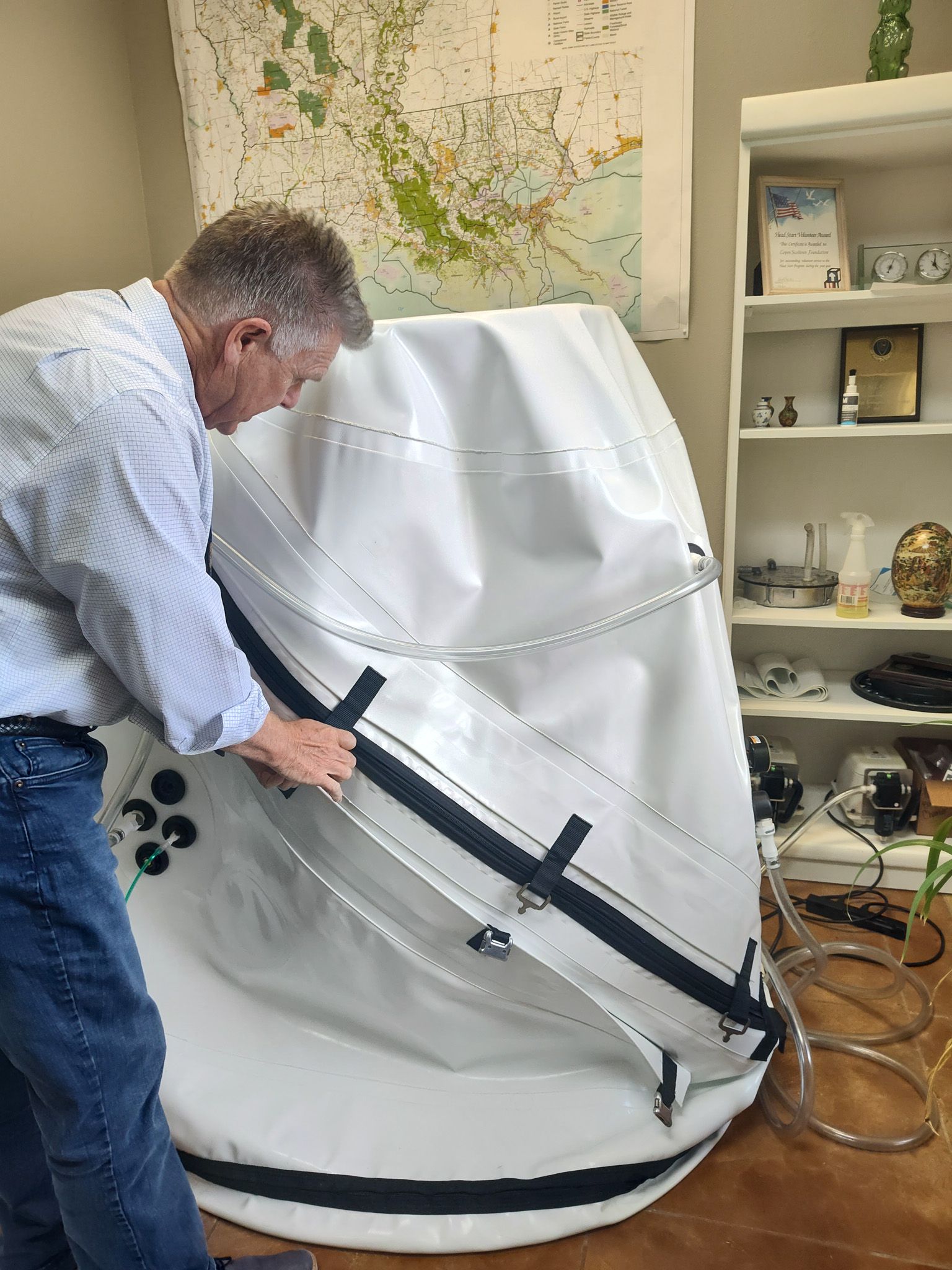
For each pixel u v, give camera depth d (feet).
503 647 4.19
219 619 3.03
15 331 2.91
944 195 6.70
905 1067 5.18
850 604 6.97
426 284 7.75
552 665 4.23
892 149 6.22
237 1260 3.98
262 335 3.28
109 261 7.93
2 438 2.74
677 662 4.20
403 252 7.72
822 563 7.63
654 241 7.10
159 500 2.77
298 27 7.39
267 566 4.24
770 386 7.38
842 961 6.25
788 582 7.23
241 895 4.95
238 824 4.78
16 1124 3.66
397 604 4.18
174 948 5.27
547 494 4.07
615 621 4.11
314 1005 4.96
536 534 4.15
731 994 4.35
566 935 4.16
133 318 3.02
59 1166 3.21
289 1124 4.58
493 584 4.24
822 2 6.40
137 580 2.78
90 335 2.86
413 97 7.30
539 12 6.84
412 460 4.08
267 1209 4.41
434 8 7.04
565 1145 4.45
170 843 5.11
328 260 3.32
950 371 7.07
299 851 4.42
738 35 6.59
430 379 4.16
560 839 4.11
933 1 6.30
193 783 4.94
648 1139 4.42
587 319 4.55
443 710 4.17
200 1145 4.54
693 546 4.36
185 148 8.03
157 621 2.85
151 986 5.14
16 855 2.91
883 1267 4.03
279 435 4.26
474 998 4.54
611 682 4.24
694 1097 4.62
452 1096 4.73
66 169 7.38
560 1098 4.68
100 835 3.17
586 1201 4.35
